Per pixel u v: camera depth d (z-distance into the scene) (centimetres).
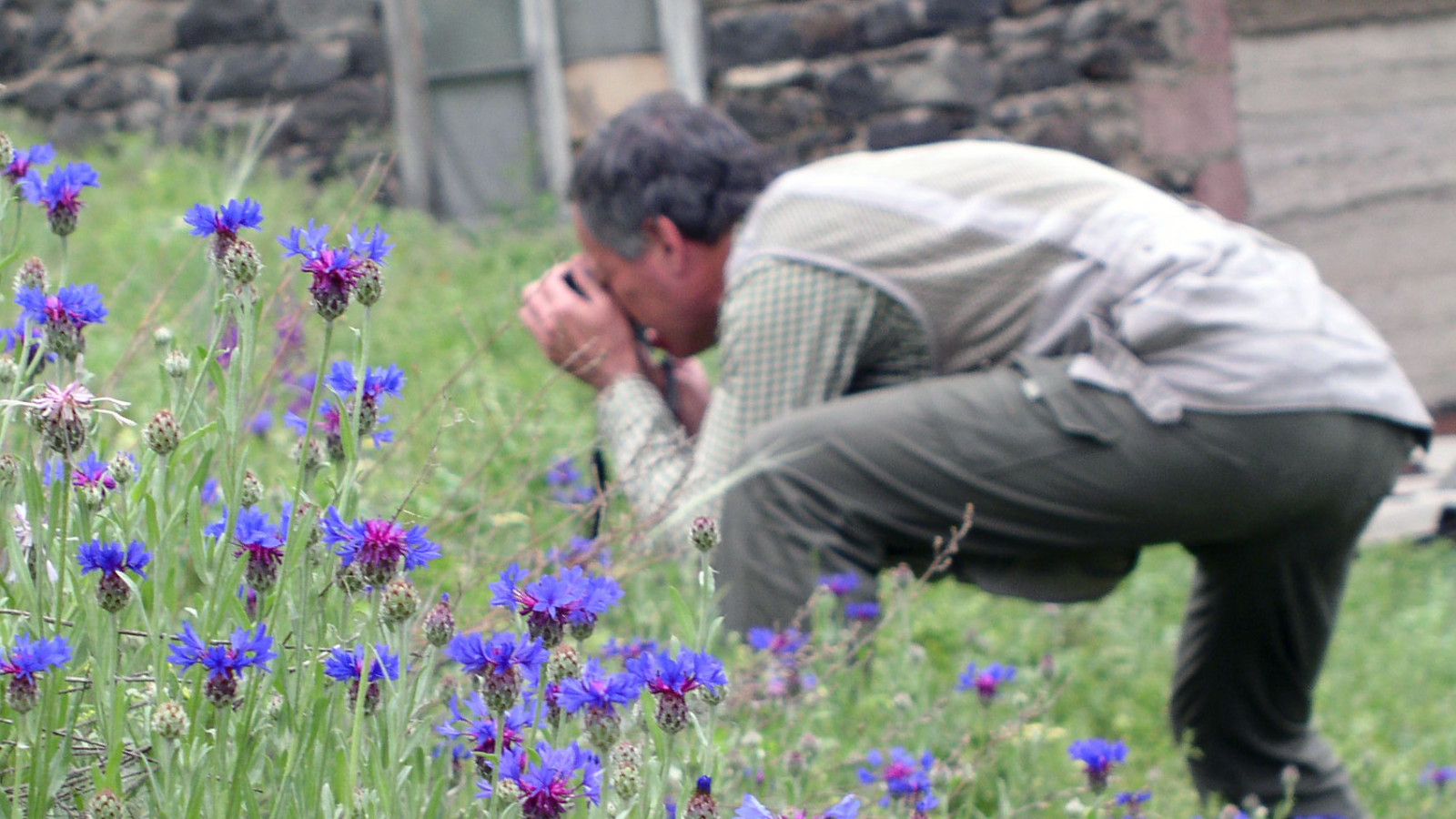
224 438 151
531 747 151
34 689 141
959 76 1014
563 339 373
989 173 336
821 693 283
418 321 695
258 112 1031
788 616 316
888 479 315
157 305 249
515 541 322
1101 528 319
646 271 362
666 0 1047
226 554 150
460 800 182
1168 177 995
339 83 1043
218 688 143
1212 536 321
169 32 1023
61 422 146
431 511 319
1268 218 995
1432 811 367
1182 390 306
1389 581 651
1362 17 988
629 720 182
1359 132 995
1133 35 990
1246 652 349
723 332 337
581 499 377
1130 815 269
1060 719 419
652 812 154
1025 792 289
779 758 261
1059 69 1003
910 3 1017
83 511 156
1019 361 320
